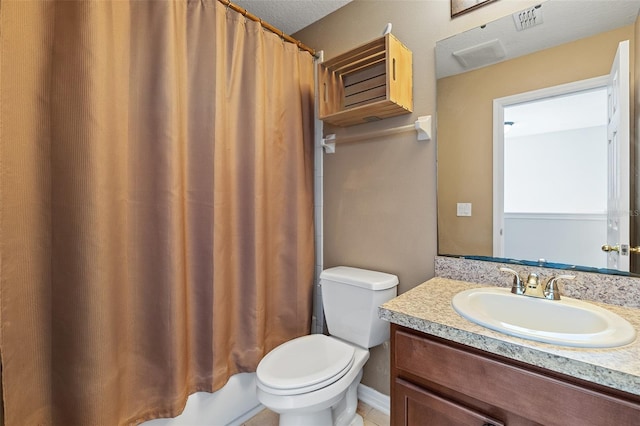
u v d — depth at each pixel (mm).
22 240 916
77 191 951
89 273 964
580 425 652
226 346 1379
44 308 967
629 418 605
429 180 1411
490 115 1243
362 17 1636
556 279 998
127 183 1116
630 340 705
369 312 1392
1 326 875
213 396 1368
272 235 1618
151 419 1178
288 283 1674
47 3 929
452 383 832
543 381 695
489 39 1237
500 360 755
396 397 949
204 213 1304
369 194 1630
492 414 768
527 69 1161
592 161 1040
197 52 1282
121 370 1090
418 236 1448
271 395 1119
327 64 1555
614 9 1004
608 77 1012
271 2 1681
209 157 1296
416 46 1441
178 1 1212
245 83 1462
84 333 965
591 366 623
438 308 962
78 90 944
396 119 1518
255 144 1456
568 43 1081
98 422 985
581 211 1061
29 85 910
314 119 1846
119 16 1060
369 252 1635
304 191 1723
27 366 934
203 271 1309
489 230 1250
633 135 972
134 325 1151
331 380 1166
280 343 1646
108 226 1019
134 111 1128
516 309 1021
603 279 997
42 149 943
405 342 926
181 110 1218
